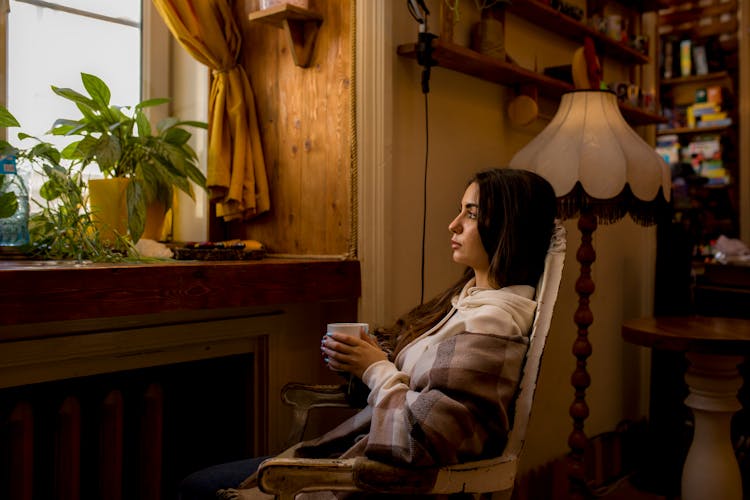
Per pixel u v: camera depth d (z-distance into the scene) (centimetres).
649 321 221
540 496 243
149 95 221
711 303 279
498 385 111
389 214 184
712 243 431
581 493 209
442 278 208
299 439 153
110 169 190
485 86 225
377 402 117
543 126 259
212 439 192
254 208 204
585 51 217
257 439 198
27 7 196
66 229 163
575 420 209
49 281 124
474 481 111
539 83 229
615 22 280
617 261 296
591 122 192
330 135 189
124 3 218
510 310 121
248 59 211
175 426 184
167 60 225
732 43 440
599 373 286
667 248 284
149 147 191
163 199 194
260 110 209
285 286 167
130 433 175
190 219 223
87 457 167
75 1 207
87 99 183
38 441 159
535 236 127
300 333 205
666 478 264
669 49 461
